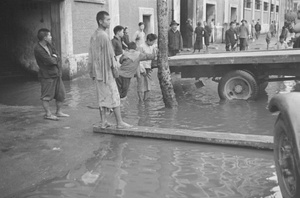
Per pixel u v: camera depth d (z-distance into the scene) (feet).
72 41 43.86
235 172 15.49
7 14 47.09
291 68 29.22
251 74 29.84
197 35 67.72
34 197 13.32
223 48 78.38
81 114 25.26
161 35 27.22
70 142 19.24
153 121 24.00
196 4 81.76
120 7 55.16
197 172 15.51
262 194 13.50
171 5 71.92
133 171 15.61
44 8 43.80
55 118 23.58
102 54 19.90
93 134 20.72
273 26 113.50
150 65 30.68
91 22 47.96
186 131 20.12
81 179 14.79
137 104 29.22
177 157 17.26
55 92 23.88
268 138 18.63
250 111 26.76
